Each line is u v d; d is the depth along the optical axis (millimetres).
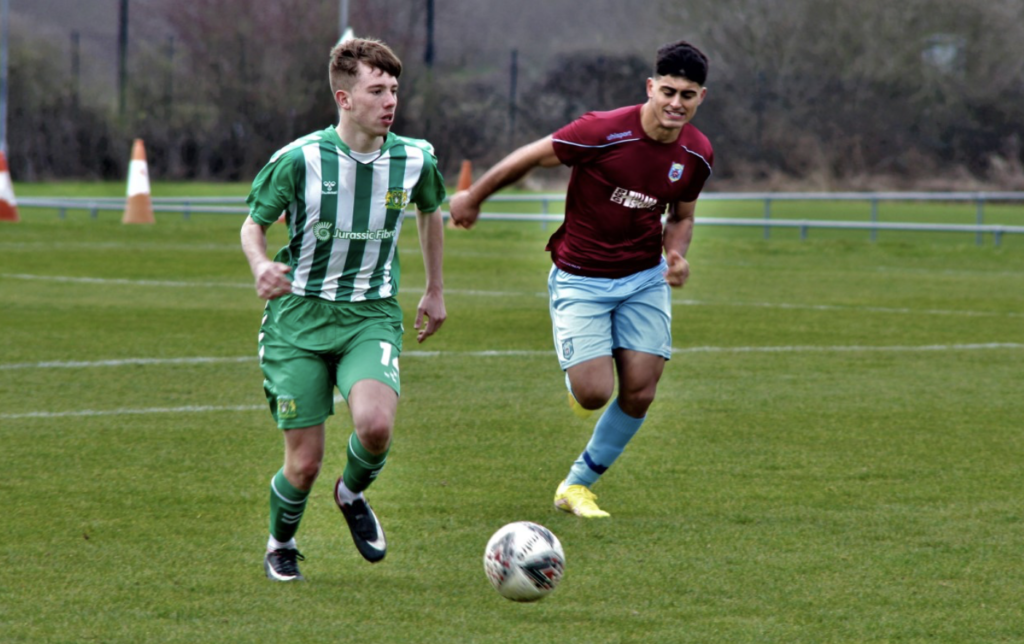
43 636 9945
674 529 13297
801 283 39125
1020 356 25359
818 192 105125
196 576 11547
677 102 12875
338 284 11344
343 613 10602
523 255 47531
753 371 23391
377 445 10914
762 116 111688
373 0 124250
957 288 37969
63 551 12219
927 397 20969
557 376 22641
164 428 17938
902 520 13656
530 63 129625
